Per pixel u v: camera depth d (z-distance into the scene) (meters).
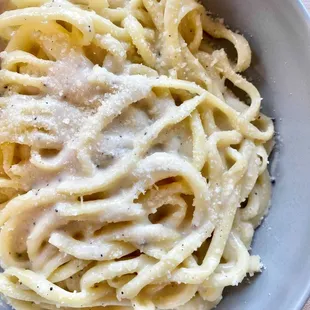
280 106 0.14
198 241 0.13
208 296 0.13
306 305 0.13
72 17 0.13
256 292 0.13
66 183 0.12
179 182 0.13
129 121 0.13
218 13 0.14
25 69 0.13
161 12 0.14
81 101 0.13
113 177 0.12
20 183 0.13
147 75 0.13
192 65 0.14
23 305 0.13
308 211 0.13
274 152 0.14
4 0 0.14
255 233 0.14
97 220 0.12
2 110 0.13
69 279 0.13
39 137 0.12
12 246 0.13
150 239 0.12
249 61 0.14
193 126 0.13
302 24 0.12
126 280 0.13
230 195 0.13
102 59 0.13
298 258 0.13
